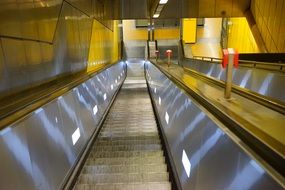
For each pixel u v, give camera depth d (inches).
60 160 94.3
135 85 435.2
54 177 86.4
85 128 140.8
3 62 89.3
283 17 310.3
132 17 474.6
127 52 674.2
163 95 179.3
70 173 101.3
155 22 681.0
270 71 180.7
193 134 83.0
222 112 66.2
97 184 101.2
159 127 171.0
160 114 181.0
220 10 471.8
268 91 172.9
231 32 556.7
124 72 530.0
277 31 327.0
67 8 176.1
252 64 216.8
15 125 65.4
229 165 52.0
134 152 137.1
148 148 143.3
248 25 442.0
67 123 109.9
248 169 44.0
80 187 100.3
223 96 101.4
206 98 86.2
